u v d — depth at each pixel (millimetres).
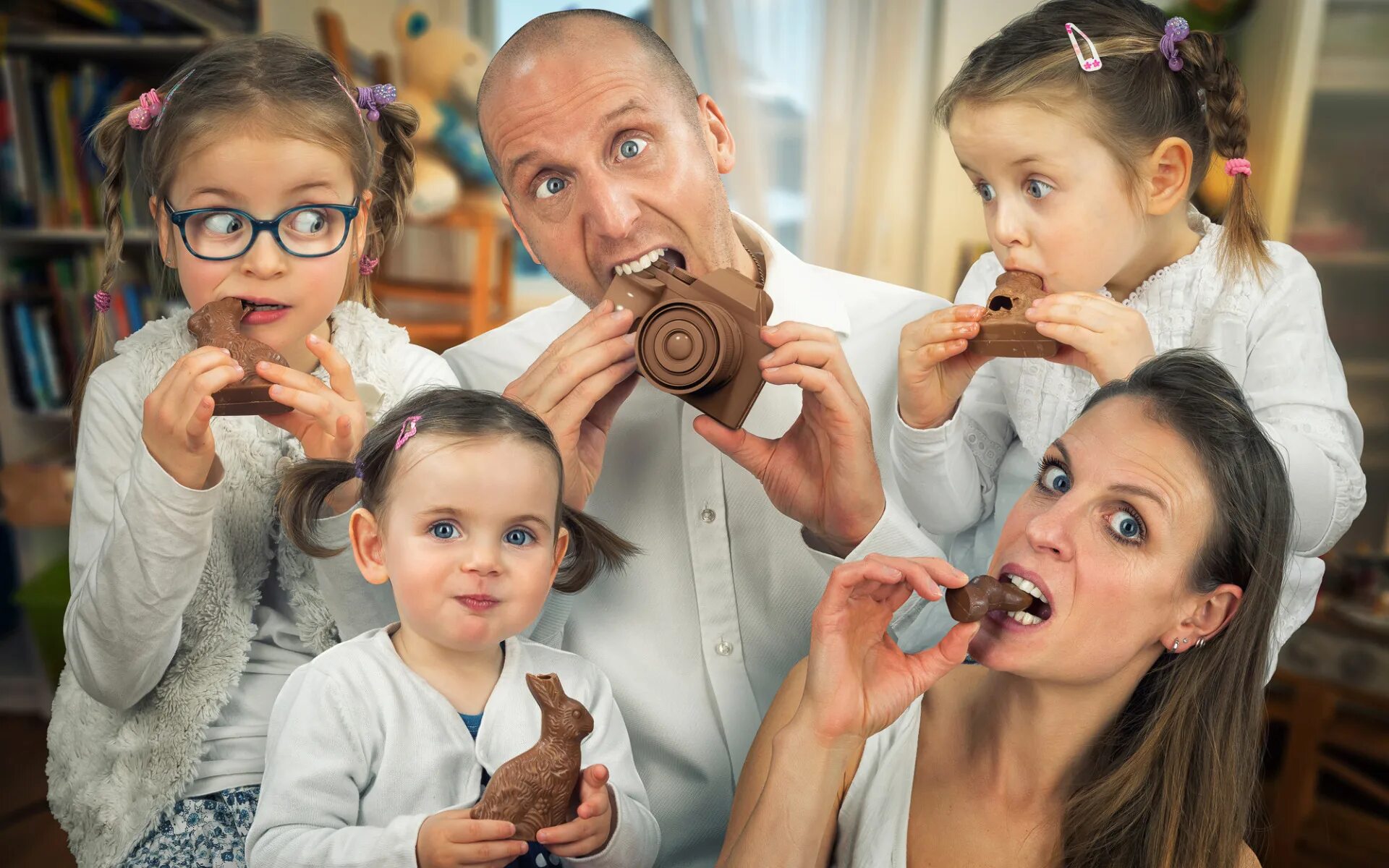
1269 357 1312
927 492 1339
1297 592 1335
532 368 1108
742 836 938
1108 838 995
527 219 1259
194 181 1099
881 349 1479
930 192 3488
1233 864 1012
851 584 917
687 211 1229
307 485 1073
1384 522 3010
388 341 1323
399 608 1029
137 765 1131
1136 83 1227
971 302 1531
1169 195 1268
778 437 1382
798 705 1067
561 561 1120
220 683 1141
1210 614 974
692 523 1345
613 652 1347
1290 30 2904
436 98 3260
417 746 1009
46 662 2428
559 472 1033
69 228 2754
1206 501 933
